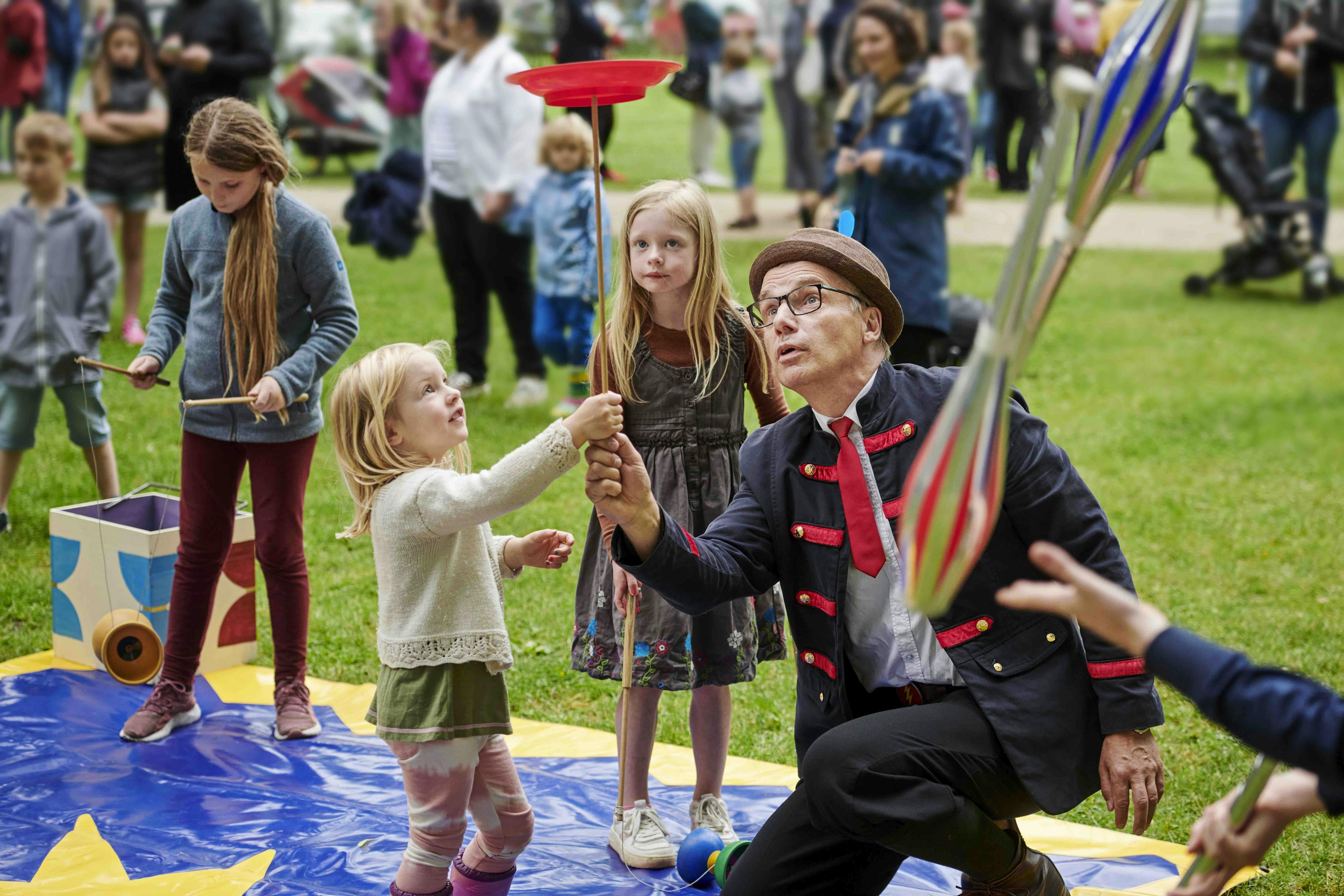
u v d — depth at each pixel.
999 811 2.29
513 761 3.54
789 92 11.16
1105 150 1.54
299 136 12.23
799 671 2.54
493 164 7.12
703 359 3.07
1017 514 2.28
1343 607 4.89
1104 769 2.25
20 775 3.46
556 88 2.56
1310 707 1.55
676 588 2.35
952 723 2.26
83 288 5.24
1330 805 1.71
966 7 11.30
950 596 1.54
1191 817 3.46
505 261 7.29
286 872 2.94
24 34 10.91
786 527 2.49
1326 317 10.13
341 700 4.02
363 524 2.73
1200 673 1.59
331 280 3.65
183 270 3.73
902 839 2.17
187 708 3.81
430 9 10.18
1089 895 2.90
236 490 3.76
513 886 2.94
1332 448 7.08
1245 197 10.42
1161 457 6.90
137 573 4.09
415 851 2.66
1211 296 10.66
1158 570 5.29
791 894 2.35
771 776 3.58
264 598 5.07
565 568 5.34
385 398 2.63
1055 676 2.27
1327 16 10.05
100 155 8.14
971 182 12.61
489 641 2.64
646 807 3.12
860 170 5.65
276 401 3.49
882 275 2.41
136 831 3.15
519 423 7.05
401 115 10.27
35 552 5.23
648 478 2.34
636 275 3.05
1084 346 9.21
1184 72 1.52
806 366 2.37
